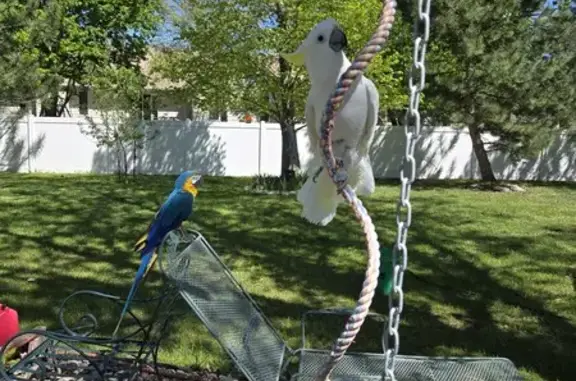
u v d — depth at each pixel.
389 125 15.34
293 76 10.43
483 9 10.76
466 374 3.04
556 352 3.92
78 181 12.11
